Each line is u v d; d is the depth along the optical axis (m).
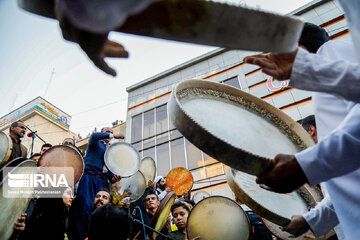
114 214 2.13
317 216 1.75
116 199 4.30
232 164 1.09
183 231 4.16
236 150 1.06
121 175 4.35
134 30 0.61
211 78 13.31
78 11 0.48
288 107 10.60
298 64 0.99
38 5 0.63
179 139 13.30
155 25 0.59
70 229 3.45
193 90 1.64
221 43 0.64
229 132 1.43
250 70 12.44
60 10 0.49
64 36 0.65
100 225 2.05
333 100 1.28
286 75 1.02
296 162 1.00
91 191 3.88
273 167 1.05
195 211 3.37
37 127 16.08
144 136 14.37
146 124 14.75
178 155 12.83
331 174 0.98
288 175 1.01
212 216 3.29
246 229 3.10
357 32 0.71
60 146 3.53
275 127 1.92
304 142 1.80
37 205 2.96
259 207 1.88
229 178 2.16
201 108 1.52
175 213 4.31
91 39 0.62
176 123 1.20
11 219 2.13
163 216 3.83
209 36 0.61
